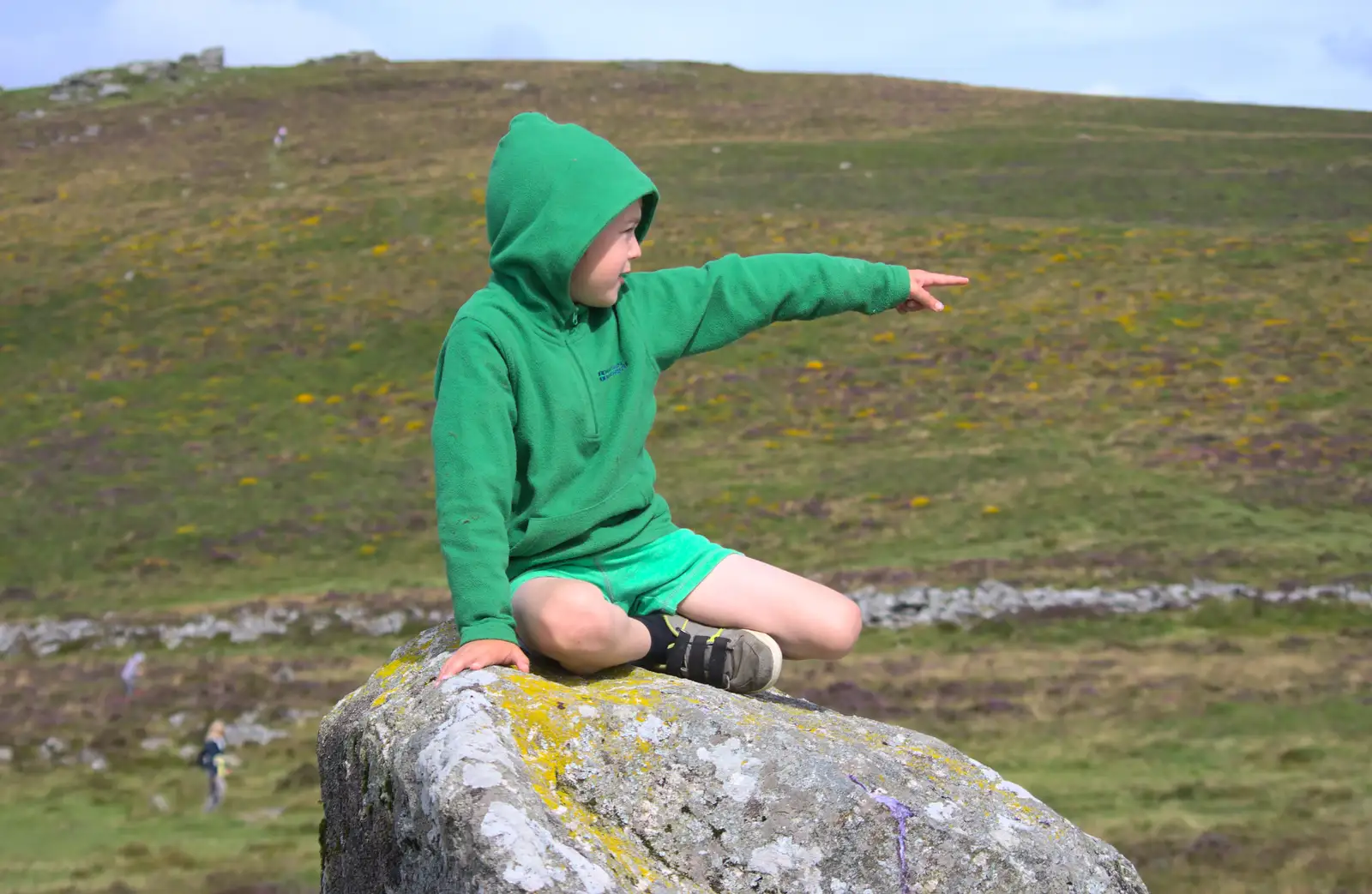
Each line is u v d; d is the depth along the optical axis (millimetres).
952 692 21125
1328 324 40406
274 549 30469
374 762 3580
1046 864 3439
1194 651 22516
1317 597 24328
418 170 59844
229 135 66750
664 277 4426
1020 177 57125
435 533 31156
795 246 48531
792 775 3420
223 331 44375
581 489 4059
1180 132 64125
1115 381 37781
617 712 3561
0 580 29141
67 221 54938
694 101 72438
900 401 37531
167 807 19031
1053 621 24062
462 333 3930
